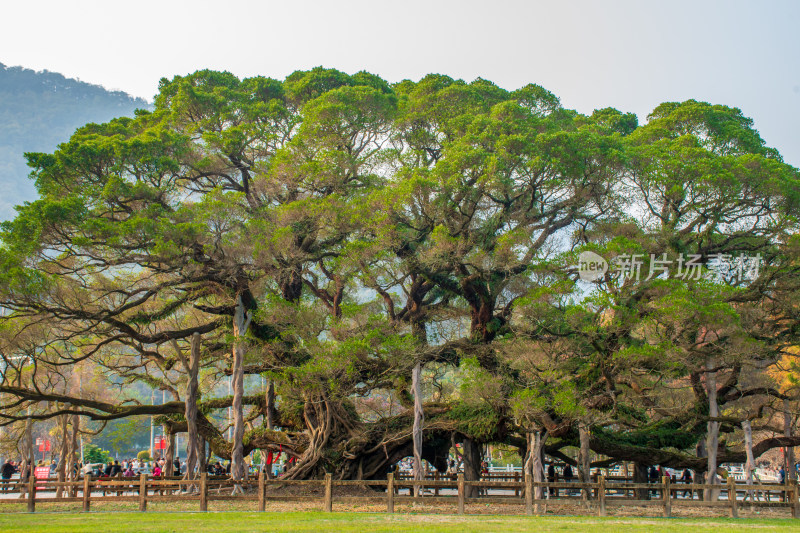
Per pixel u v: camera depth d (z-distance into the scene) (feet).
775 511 84.58
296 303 104.94
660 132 136.05
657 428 114.11
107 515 69.51
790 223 102.12
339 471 108.78
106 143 106.83
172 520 62.75
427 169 109.91
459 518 67.05
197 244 97.81
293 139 119.55
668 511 70.90
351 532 52.11
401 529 54.44
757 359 95.20
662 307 83.05
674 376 100.37
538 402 86.12
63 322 102.32
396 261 111.75
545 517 69.72
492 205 110.01
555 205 113.50
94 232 92.89
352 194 120.47
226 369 126.41
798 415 119.03
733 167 101.55
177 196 115.85
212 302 126.31
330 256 117.50
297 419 120.67
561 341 93.15
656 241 104.37
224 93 134.31
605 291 88.74
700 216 105.50
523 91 143.33
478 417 106.83
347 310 95.81
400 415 114.42
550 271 97.09
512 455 160.35
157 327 127.95
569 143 105.60
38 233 94.02
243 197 110.32
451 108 129.18
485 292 108.88
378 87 150.82
